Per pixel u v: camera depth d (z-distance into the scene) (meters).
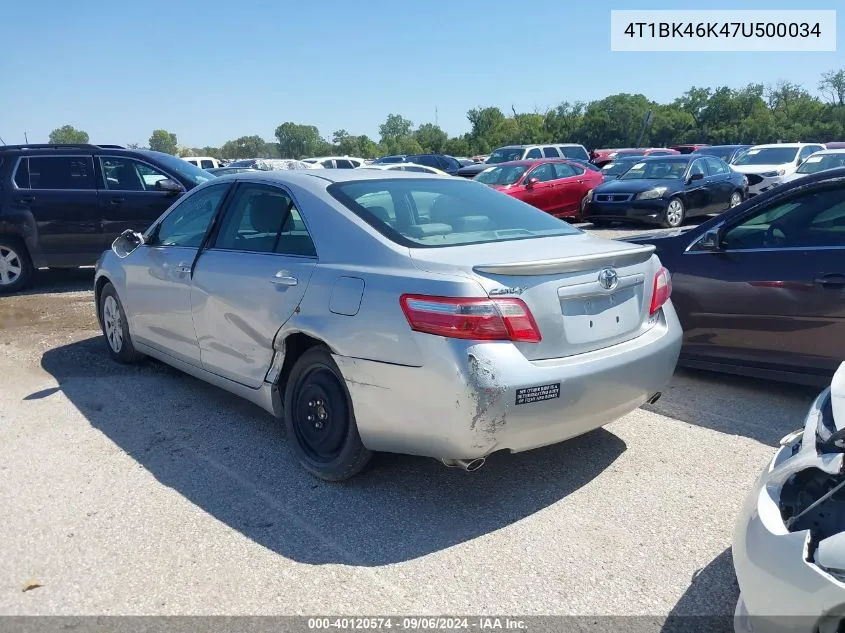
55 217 9.03
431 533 3.36
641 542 3.25
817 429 2.43
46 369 5.90
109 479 3.94
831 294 4.54
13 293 9.12
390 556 3.18
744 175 17.44
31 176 9.06
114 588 2.98
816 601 1.98
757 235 4.97
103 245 9.27
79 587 2.99
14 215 8.91
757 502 2.31
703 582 2.96
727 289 4.98
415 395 3.24
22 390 5.41
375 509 3.59
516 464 4.04
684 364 5.32
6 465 4.12
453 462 3.28
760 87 79.31
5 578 3.06
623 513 3.50
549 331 3.26
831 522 2.15
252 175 4.56
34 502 3.69
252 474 3.97
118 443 4.41
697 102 82.00
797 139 77.19
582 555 3.16
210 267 4.49
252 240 4.33
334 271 3.65
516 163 16.73
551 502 3.62
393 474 3.95
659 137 80.06
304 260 3.87
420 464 4.07
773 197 4.91
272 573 3.07
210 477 3.95
